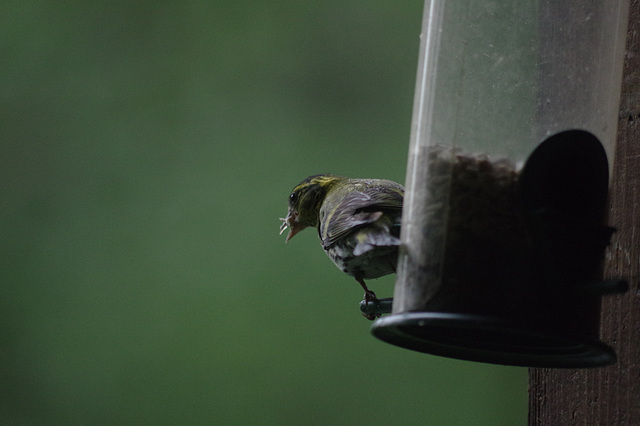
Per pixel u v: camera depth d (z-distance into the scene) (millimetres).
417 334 5062
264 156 14844
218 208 14266
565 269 4711
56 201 14781
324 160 14906
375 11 15883
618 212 5371
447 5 5168
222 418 12844
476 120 4980
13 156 15141
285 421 12750
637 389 5148
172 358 13195
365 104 15414
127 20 15945
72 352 13609
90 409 13258
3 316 13969
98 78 15688
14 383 13602
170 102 15391
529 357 5000
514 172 4844
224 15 15984
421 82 5250
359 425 12656
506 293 4758
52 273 14227
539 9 4980
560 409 5484
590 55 4992
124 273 14000
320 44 15688
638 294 5215
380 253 6836
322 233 7711
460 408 12773
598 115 4969
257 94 15445
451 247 4895
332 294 13258
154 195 14633
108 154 15094
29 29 15781
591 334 4852
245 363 12992
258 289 13391
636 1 5504
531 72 4945
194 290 13562
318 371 12891
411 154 5242
